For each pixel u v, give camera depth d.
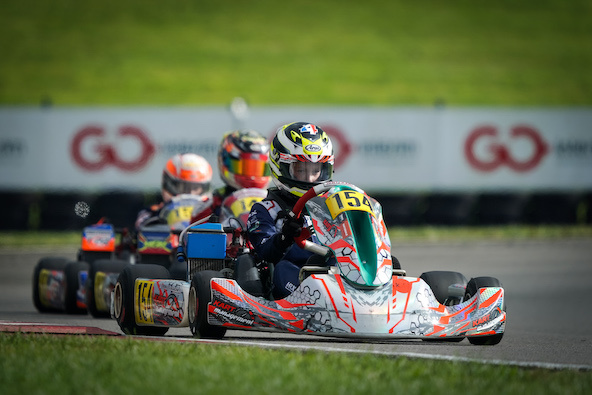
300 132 24.72
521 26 148.38
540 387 15.61
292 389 14.94
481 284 22.53
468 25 148.50
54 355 18.19
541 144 82.94
